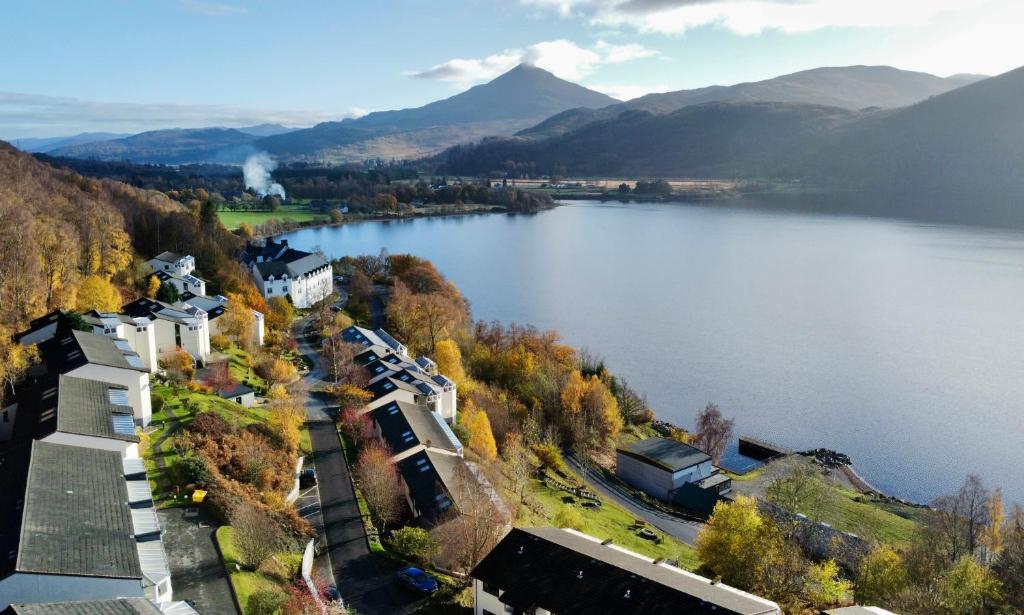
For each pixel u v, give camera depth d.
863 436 165.62
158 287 156.12
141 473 71.31
